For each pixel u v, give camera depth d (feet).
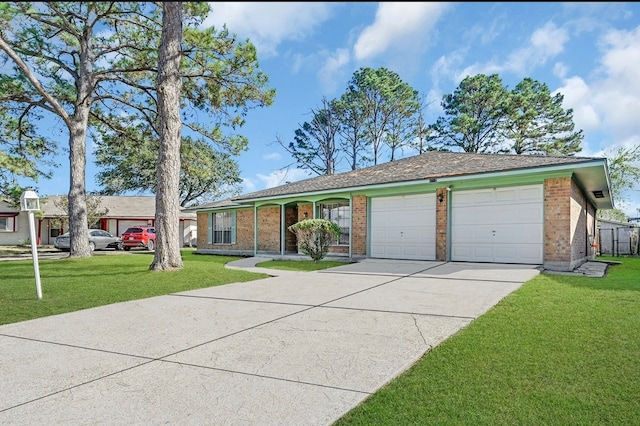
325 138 115.85
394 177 41.19
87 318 17.46
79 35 50.75
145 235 80.74
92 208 88.89
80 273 33.35
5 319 17.61
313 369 10.95
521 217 33.94
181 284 27.22
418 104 110.93
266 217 57.62
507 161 37.11
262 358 11.91
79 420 8.36
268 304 19.80
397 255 41.68
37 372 11.09
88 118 58.13
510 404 8.86
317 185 50.34
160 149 34.94
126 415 8.55
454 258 37.52
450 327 14.71
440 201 38.29
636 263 43.86
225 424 8.13
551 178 32.35
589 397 9.14
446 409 8.67
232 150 56.39
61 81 53.93
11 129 55.06
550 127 100.94
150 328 15.61
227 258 55.26
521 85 102.94
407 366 11.05
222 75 48.11
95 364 11.67
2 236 94.99
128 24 51.85
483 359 11.46
